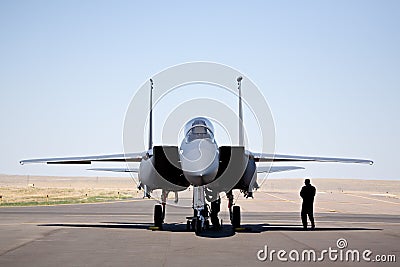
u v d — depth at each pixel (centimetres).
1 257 1241
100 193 7288
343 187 14538
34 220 2341
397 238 1695
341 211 3462
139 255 1290
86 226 2052
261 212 3244
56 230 1869
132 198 5619
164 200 1959
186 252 1345
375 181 18012
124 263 1170
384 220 2600
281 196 6644
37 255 1276
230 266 1148
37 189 8394
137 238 1642
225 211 3406
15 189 8238
